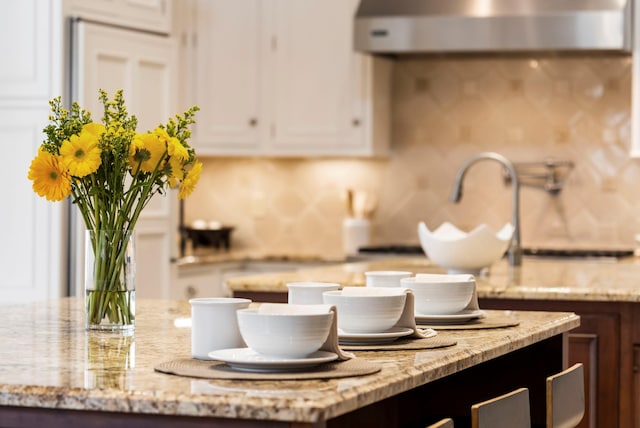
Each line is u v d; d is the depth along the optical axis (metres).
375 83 5.86
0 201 4.52
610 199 5.84
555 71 5.91
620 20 5.24
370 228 6.17
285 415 1.50
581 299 3.46
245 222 6.46
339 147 5.84
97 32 4.54
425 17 5.49
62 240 4.47
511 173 4.28
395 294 2.19
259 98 5.93
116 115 2.36
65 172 2.24
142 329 2.42
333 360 1.87
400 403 2.65
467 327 2.45
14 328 2.41
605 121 5.84
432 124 6.12
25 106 4.48
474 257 3.88
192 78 5.87
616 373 3.53
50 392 1.64
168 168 2.35
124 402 1.59
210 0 5.88
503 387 2.77
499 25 5.39
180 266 5.25
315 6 5.84
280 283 3.65
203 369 1.79
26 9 4.47
